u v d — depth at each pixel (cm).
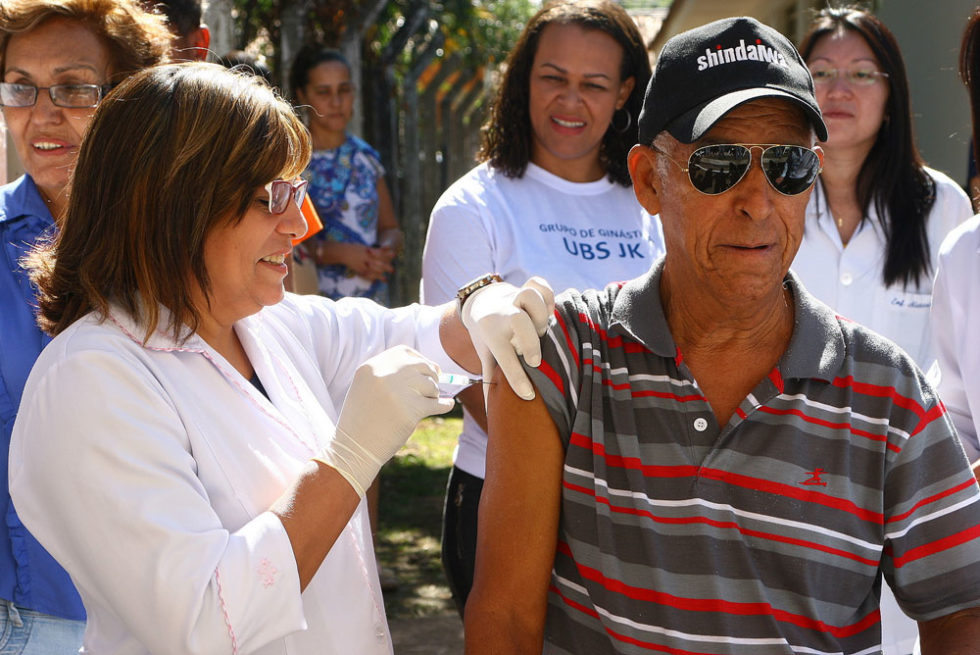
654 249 340
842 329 199
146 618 179
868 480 192
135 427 183
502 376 202
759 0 1071
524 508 198
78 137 269
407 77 1369
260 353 214
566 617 201
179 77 195
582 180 338
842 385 194
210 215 192
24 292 258
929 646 200
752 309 192
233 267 198
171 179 190
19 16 264
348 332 248
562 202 333
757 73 190
